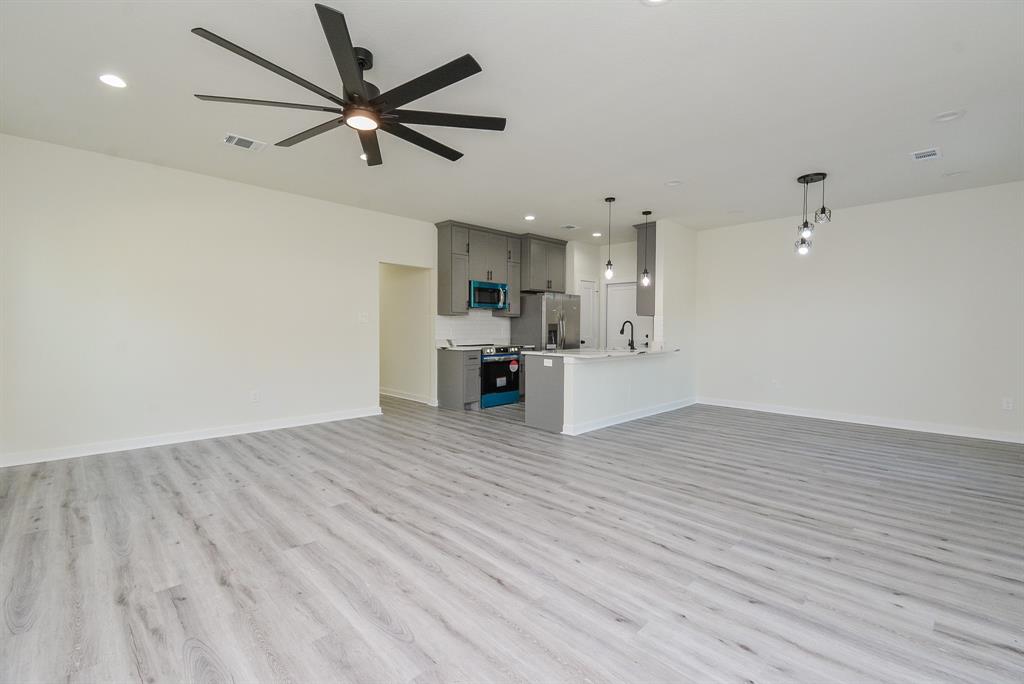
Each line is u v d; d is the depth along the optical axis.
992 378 4.75
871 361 5.47
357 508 2.94
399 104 2.40
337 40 1.91
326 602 1.96
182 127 3.43
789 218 6.06
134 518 2.75
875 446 4.49
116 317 4.10
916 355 5.18
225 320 4.72
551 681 1.54
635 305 7.81
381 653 1.66
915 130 3.40
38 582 2.08
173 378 4.42
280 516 2.80
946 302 4.99
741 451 4.31
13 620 1.82
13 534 2.53
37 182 3.72
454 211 5.87
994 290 4.73
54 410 3.83
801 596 2.03
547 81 2.75
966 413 4.89
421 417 5.86
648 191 4.92
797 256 6.00
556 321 7.41
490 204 5.50
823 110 3.09
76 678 1.53
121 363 4.13
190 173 4.46
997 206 4.70
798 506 3.02
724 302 6.69
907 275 5.22
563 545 2.48
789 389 6.11
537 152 3.84
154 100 3.03
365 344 5.88
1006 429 4.68
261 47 2.44
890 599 2.01
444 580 2.14
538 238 7.37
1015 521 2.79
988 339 4.77
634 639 1.75
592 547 2.46
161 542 2.46
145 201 4.22
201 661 1.62
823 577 2.18
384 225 6.03
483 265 6.81
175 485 3.30
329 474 3.60
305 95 2.97
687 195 5.05
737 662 1.63
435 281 6.65
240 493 3.17
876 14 2.14
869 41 2.35
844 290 5.65
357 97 2.36
